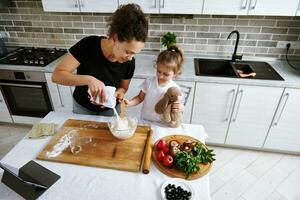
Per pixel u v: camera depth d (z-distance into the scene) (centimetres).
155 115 137
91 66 123
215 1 172
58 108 228
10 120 247
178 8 179
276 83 174
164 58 125
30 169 90
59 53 231
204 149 99
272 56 218
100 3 183
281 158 212
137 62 214
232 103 192
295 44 208
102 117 128
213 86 186
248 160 209
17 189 83
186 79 185
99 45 118
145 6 180
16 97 228
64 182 87
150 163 96
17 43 255
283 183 185
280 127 197
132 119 115
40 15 231
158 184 87
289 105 183
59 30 238
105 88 104
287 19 198
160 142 102
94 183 87
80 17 226
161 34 223
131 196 82
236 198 172
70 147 102
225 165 203
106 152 100
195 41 222
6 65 203
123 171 92
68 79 108
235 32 198
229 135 212
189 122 211
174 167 93
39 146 105
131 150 102
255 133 205
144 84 145
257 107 190
